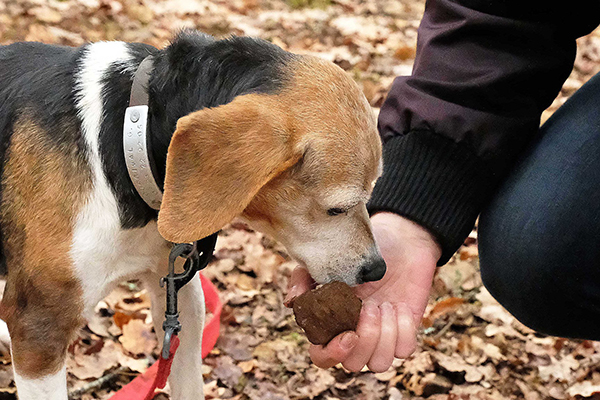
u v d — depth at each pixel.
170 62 1.04
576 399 1.33
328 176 1.00
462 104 1.06
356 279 1.05
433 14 1.11
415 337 1.03
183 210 0.95
